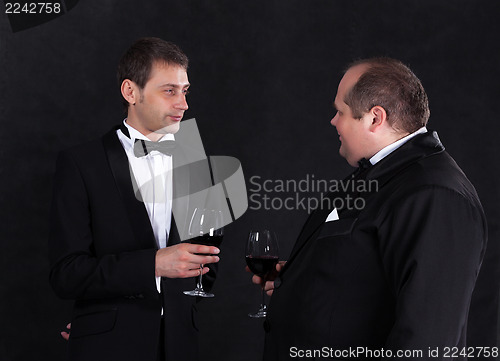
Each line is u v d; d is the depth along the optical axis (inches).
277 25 109.8
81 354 69.6
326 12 110.7
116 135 77.4
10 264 103.8
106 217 72.3
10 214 103.4
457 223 47.7
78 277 67.2
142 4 106.0
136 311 71.6
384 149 56.5
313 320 53.6
